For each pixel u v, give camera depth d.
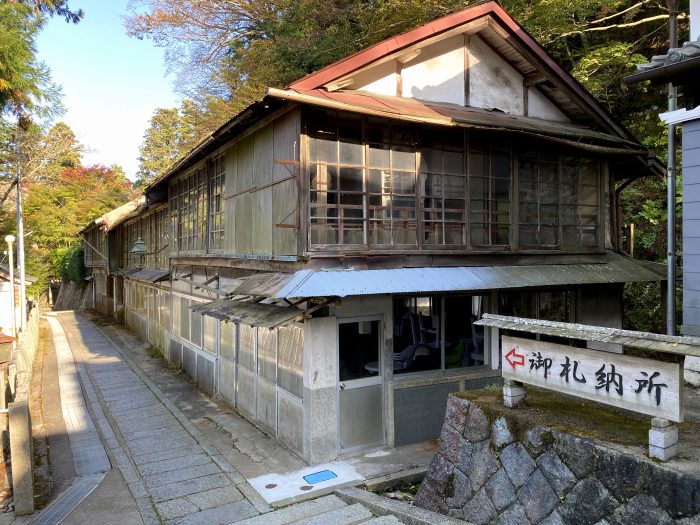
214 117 23.73
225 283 10.80
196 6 23.52
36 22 16.44
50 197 35.88
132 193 45.50
